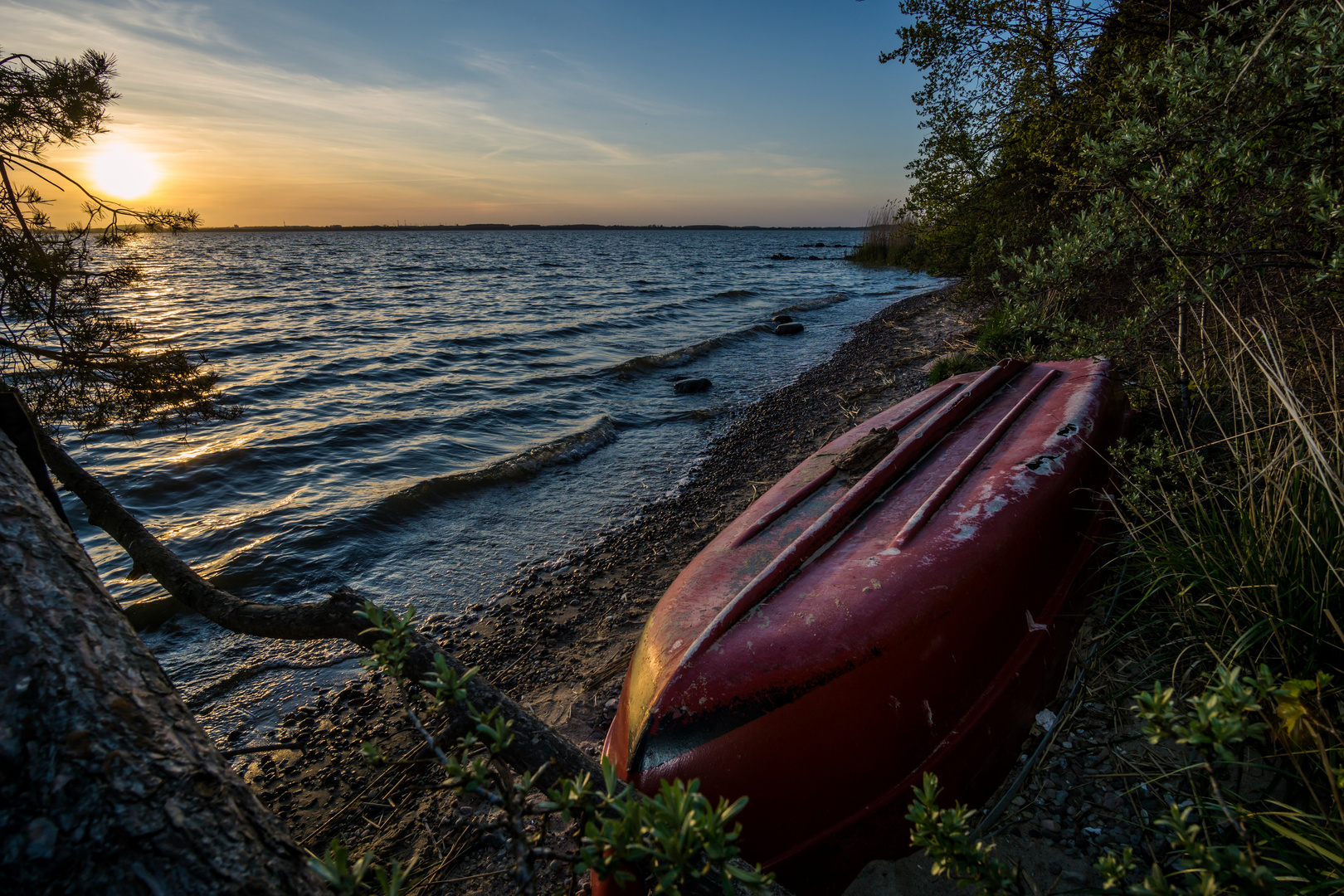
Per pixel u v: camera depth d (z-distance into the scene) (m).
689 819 0.84
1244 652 2.19
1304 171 2.70
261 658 4.45
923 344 13.88
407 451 8.72
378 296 30.08
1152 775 2.24
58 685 1.01
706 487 7.37
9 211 2.56
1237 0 2.60
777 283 36.78
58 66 2.61
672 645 2.21
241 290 33.03
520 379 12.98
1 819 0.87
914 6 9.35
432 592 5.28
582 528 6.46
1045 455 3.03
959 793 2.12
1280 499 2.21
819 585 2.30
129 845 0.88
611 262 61.44
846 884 1.95
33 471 2.04
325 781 3.36
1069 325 3.53
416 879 2.63
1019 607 2.49
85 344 2.86
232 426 9.52
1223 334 3.75
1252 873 0.81
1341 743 1.69
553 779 1.61
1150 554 2.70
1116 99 3.00
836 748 1.93
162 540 5.97
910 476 3.00
